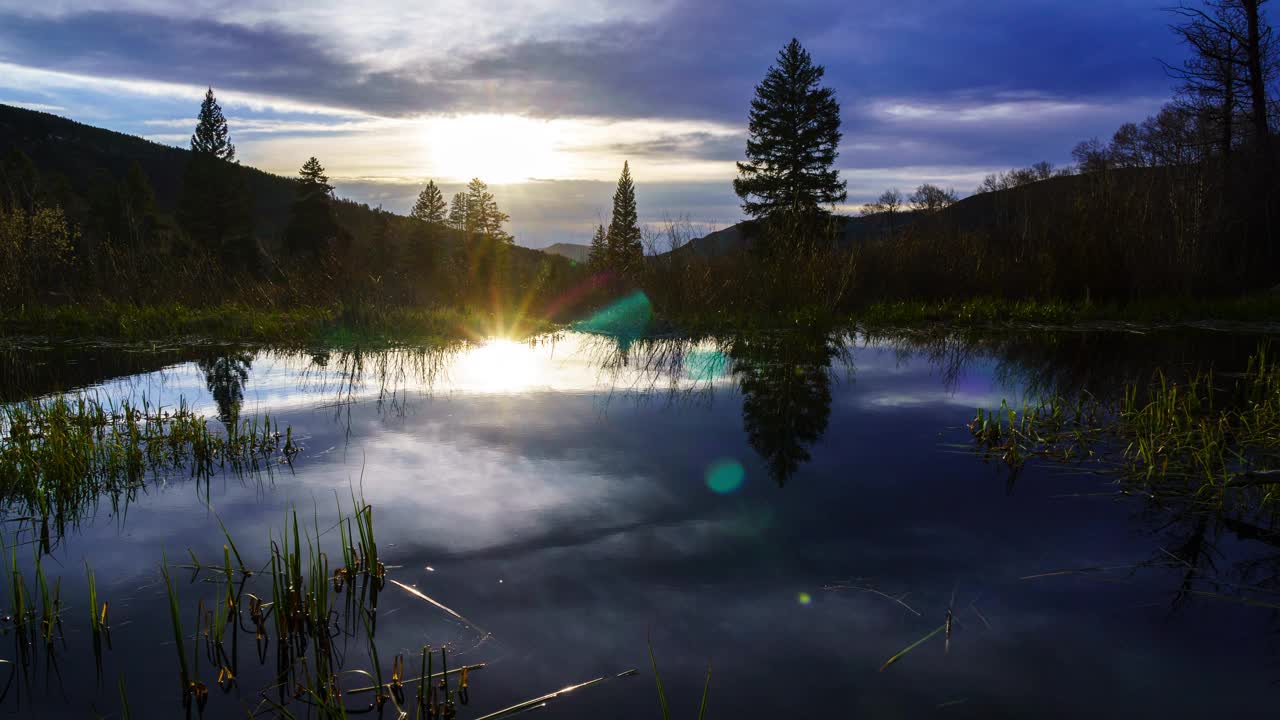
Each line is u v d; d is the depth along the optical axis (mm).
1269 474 3209
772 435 4461
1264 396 5324
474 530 2914
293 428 4598
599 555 2684
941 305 12234
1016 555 2676
